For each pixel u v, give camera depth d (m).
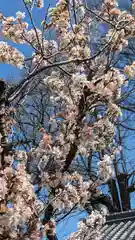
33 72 4.62
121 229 8.30
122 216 8.78
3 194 3.31
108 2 5.41
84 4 5.32
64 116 4.71
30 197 3.59
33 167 4.56
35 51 5.12
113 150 5.75
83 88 4.69
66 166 4.70
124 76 4.78
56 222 4.49
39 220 3.75
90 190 5.05
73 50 5.27
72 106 4.71
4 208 3.40
